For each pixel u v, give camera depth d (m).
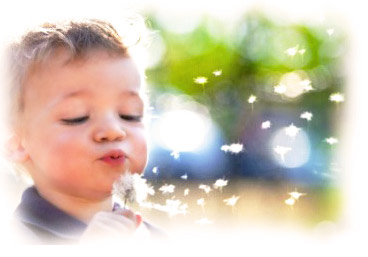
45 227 1.53
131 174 1.53
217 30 6.38
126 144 1.54
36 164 1.57
